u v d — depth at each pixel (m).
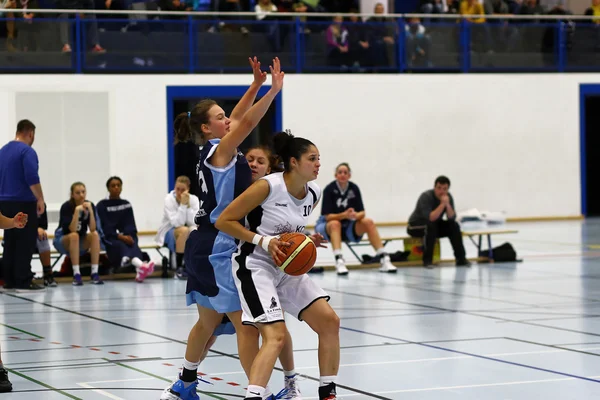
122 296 12.25
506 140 26.28
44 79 22.53
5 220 6.71
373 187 25.38
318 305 5.75
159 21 23.20
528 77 26.30
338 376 6.95
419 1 27.02
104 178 23.28
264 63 24.05
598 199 29.72
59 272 14.32
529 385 6.59
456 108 25.83
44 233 13.34
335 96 24.88
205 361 7.63
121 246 14.20
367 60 25.12
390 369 7.20
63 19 22.56
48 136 22.73
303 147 5.67
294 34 24.30
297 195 5.80
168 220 14.53
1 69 22.23
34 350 8.23
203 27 23.42
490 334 8.84
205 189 5.85
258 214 5.71
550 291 12.16
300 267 5.55
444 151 25.84
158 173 23.64
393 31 25.30
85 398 6.26
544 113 26.50
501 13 26.72
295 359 7.70
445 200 15.57
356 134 25.12
